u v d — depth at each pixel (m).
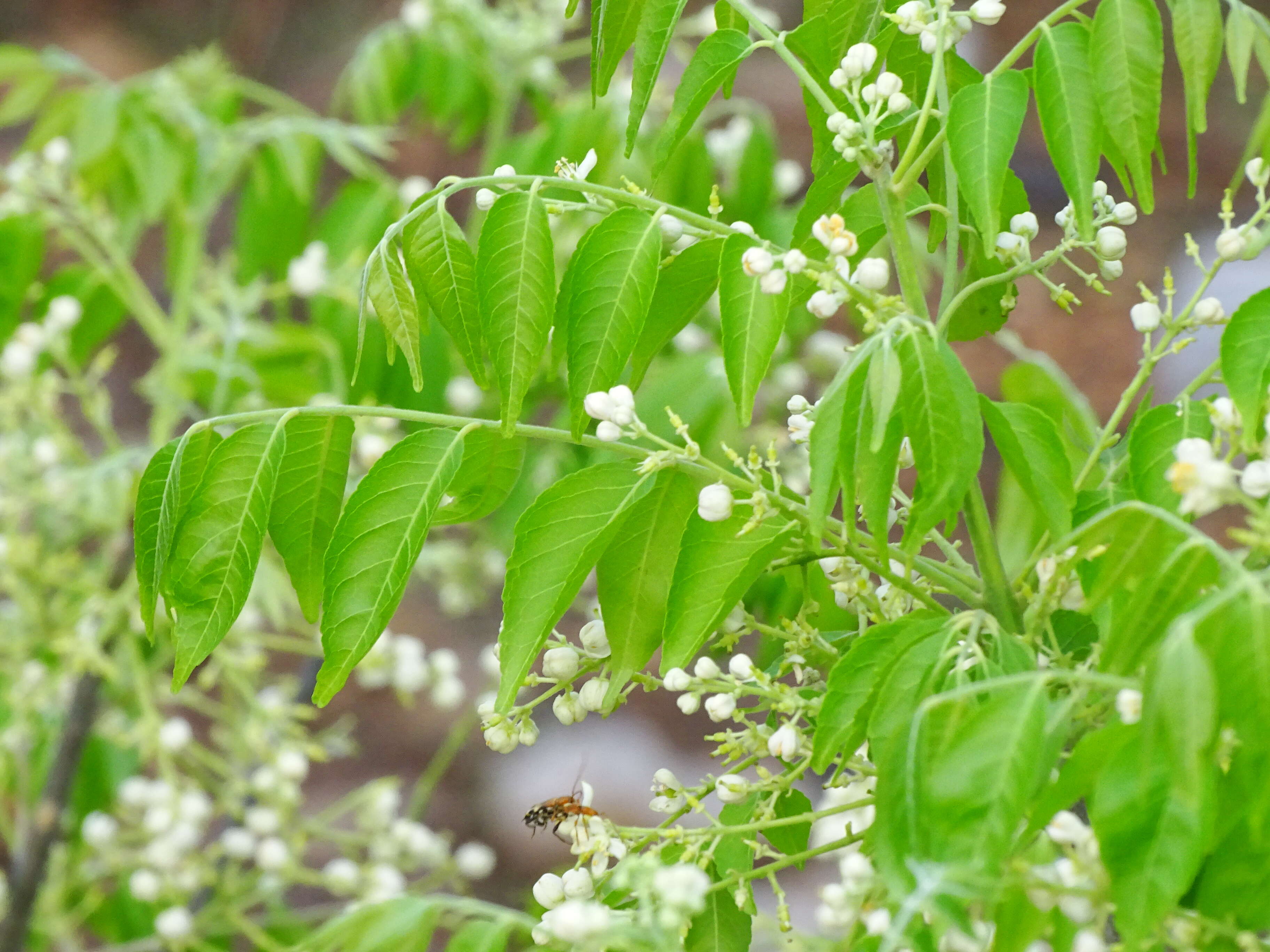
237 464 0.49
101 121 0.74
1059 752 0.46
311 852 1.49
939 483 0.46
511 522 0.85
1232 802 0.45
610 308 0.48
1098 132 0.48
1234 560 0.45
